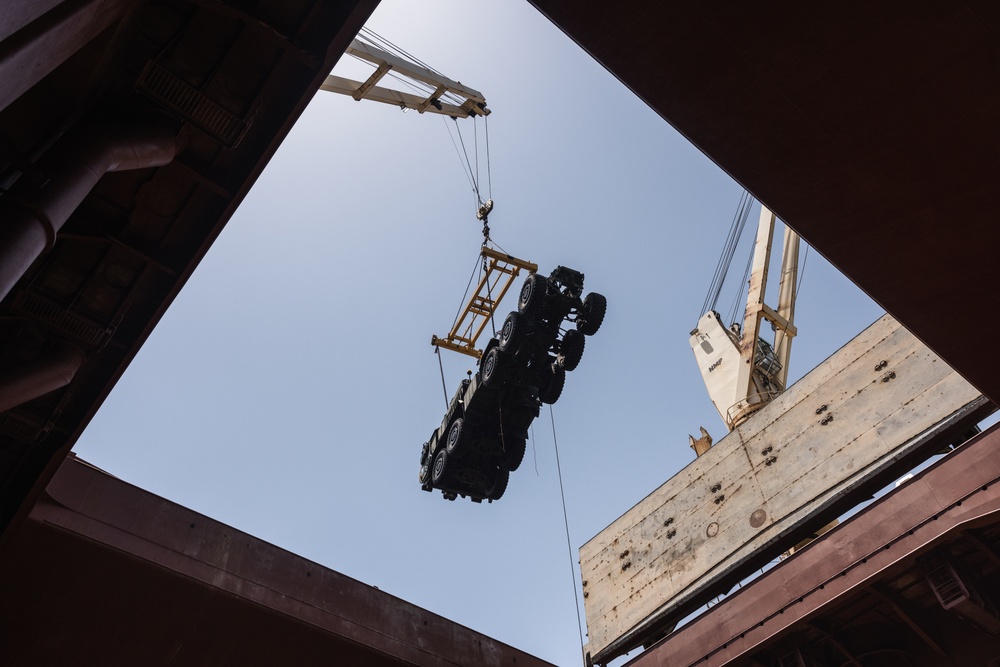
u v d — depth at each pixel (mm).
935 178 15680
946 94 14250
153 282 17797
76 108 14727
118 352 18516
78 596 21312
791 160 15648
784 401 33344
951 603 23781
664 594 33938
